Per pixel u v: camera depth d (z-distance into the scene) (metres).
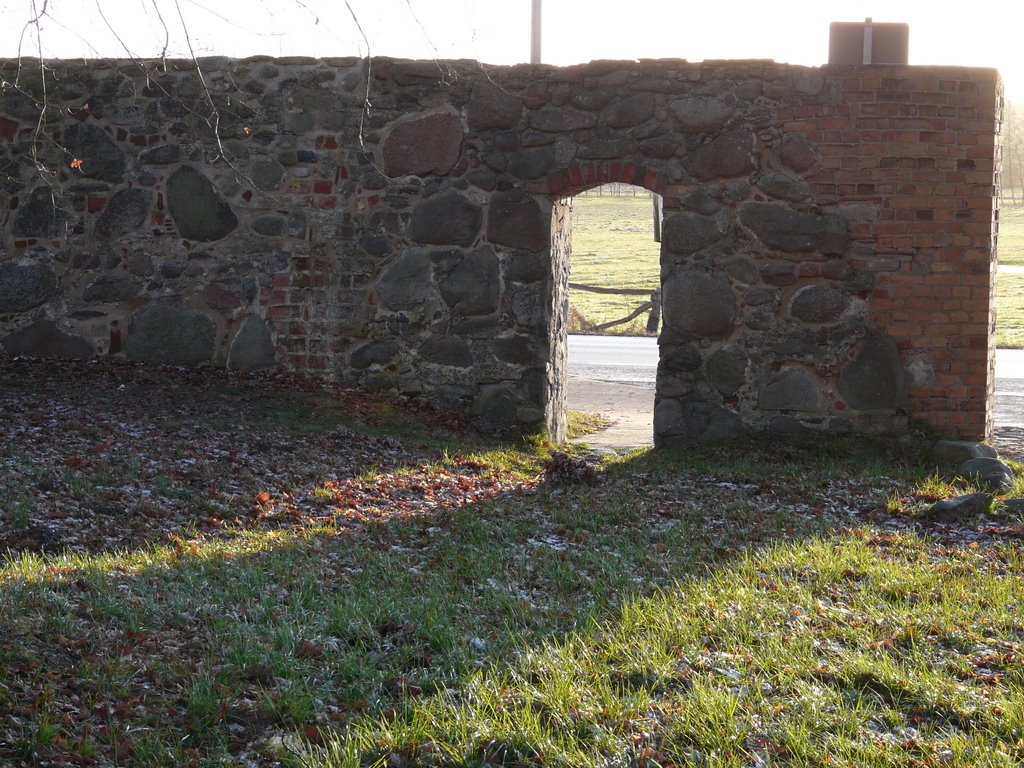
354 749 3.58
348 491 7.50
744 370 9.65
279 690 4.05
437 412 10.21
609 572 5.73
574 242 51.78
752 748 3.65
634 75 9.67
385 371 10.35
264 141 10.32
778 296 9.55
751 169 9.52
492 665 4.24
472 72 9.98
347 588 5.29
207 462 7.67
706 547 6.41
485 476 8.55
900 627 4.81
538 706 3.95
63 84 10.44
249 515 6.76
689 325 9.71
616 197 74.06
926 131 9.26
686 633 4.67
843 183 9.38
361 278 10.30
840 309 9.45
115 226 10.49
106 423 8.48
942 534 6.87
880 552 6.30
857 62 9.34
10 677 3.86
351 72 10.18
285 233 10.35
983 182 9.25
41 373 10.01
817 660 4.39
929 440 9.37
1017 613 5.07
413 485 7.90
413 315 10.27
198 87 10.31
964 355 9.35
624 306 31.06
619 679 4.22
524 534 6.71
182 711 3.87
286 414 9.44
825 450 9.26
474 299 10.16
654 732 3.75
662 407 9.83
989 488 8.05
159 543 6.05
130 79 9.59
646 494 8.00
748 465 8.87
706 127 9.56
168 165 10.41
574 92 9.82
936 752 3.63
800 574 5.71
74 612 4.58
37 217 10.55
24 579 4.97
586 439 11.22
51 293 10.57
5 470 6.88
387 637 4.66
